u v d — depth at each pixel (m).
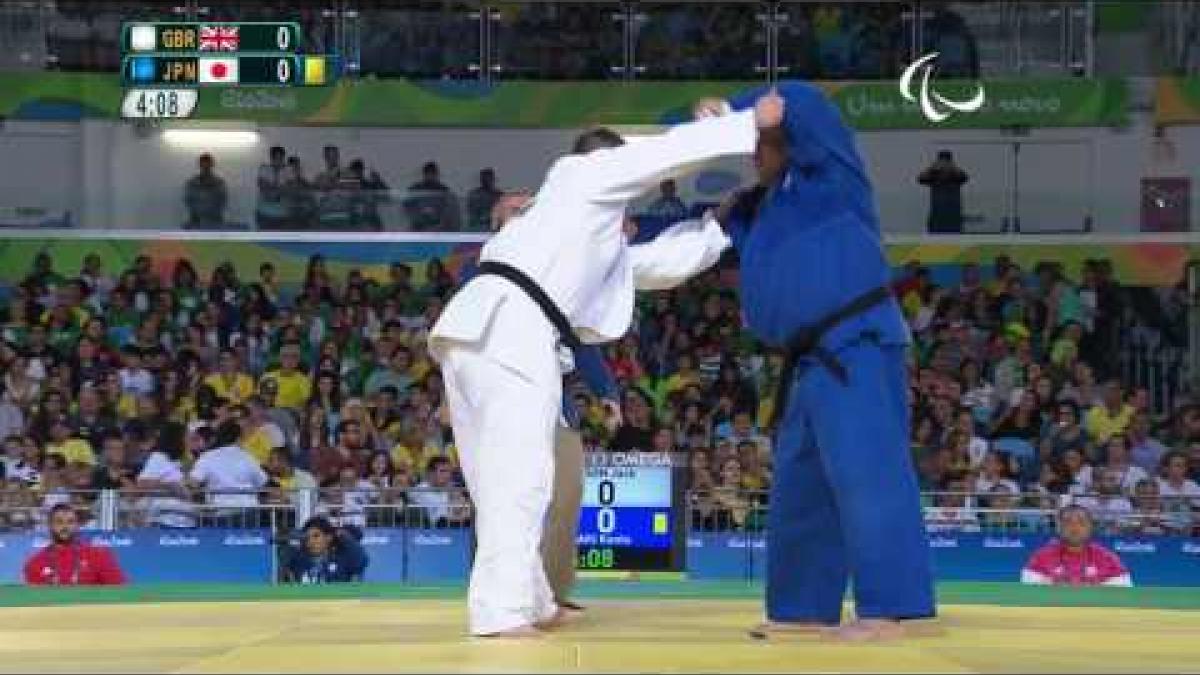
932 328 27.22
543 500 7.25
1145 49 27.64
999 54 27.97
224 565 17.84
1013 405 25.14
